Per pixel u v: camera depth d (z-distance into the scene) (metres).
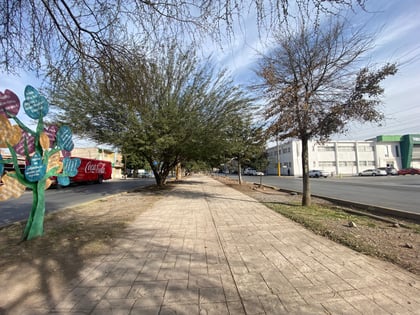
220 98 15.28
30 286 3.29
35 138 5.59
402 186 19.84
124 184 30.23
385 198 12.34
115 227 6.48
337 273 3.52
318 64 8.40
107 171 34.75
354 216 7.35
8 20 3.85
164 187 21.38
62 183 6.38
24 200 14.42
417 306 2.70
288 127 8.91
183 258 4.23
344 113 8.13
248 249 4.63
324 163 56.75
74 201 13.13
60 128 6.31
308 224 6.35
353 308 2.68
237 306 2.76
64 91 13.28
